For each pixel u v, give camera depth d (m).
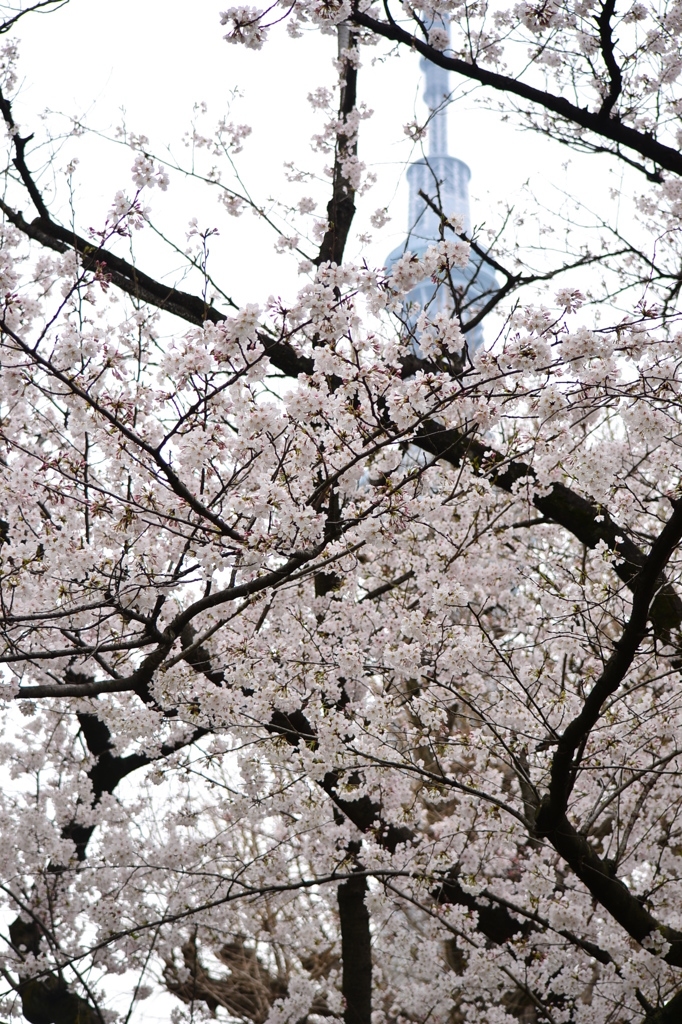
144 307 4.62
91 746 8.29
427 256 3.70
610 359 4.02
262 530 4.06
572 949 6.32
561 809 5.01
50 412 5.44
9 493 4.57
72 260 4.35
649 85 6.27
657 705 5.61
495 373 3.86
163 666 4.60
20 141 6.11
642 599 4.27
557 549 7.95
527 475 5.19
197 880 6.62
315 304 3.62
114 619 5.65
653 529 7.14
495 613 7.16
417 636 5.38
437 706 5.88
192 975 8.97
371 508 4.17
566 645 5.78
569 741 4.69
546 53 6.39
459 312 5.93
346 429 4.23
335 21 4.91
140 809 8.16
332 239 6.54
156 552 4.48
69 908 7.96
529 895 6.07
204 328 3.65
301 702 5.38
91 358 3.81
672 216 7.93
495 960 6.09
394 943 8.14
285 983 10.21
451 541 5.55
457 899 6.32
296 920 8.97
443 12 5.91
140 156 3.79
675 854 6.78
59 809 7.86
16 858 7.38
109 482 5.23
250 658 5.38
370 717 5.29
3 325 3.57
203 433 3.87
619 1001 5.95
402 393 3.94
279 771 5.79
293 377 6.29
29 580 4.55
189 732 6.42
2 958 7.64
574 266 7.25
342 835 6.31
